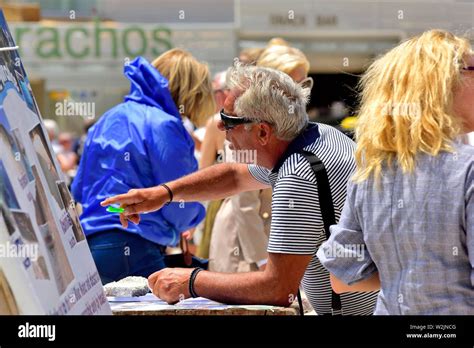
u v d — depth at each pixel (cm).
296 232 416
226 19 1716
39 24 1780
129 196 493
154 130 597
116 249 579
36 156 333
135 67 635
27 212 298
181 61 651
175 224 595
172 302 445
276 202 422
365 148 348
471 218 319
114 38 1758
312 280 452
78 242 368
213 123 817
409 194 331
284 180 422
